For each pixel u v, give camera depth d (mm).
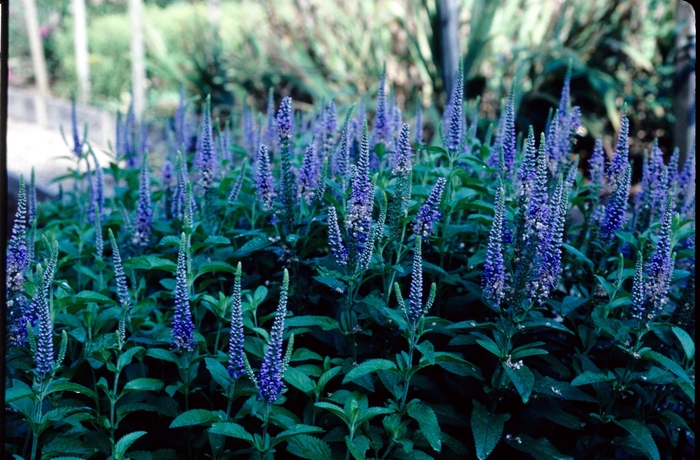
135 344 3119
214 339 3135
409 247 3053
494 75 9953
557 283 3037
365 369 2559
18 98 18797
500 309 2748
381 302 2857
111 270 3842
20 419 2855
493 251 2672
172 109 12695
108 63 17984
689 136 7062
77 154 4699
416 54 10125
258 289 2928
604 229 3189
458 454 2969
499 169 3377
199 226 3672
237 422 2992
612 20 10227
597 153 3670
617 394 2809
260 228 3691
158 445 3133
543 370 3184
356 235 2822
